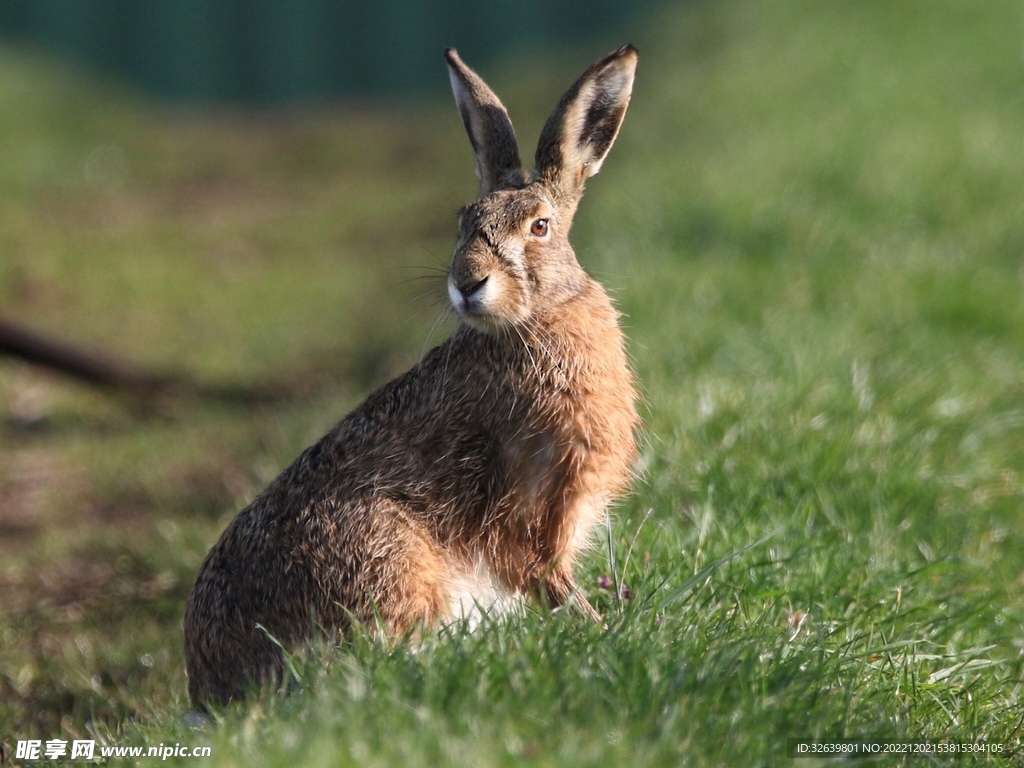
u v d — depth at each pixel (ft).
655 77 141.38
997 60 122.21
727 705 24.89
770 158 89.04
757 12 165.27
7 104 154.40
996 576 37.73
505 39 253.24
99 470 61.87
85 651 40.91
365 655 26.71
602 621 28.68
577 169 36.78
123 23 240.32
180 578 46.14
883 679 29.25
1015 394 53.01
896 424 46.32
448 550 32.73
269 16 245.24
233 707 27.40
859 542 37.40
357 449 32.94
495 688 24.32
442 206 118.83
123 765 26.25
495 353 33.19
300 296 95.20
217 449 62.95
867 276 65.92
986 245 73.56
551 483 32.78
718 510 38.75
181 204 128.57
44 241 109.91
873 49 132.57
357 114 189.26
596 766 21.36
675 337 53.52
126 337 85.46
